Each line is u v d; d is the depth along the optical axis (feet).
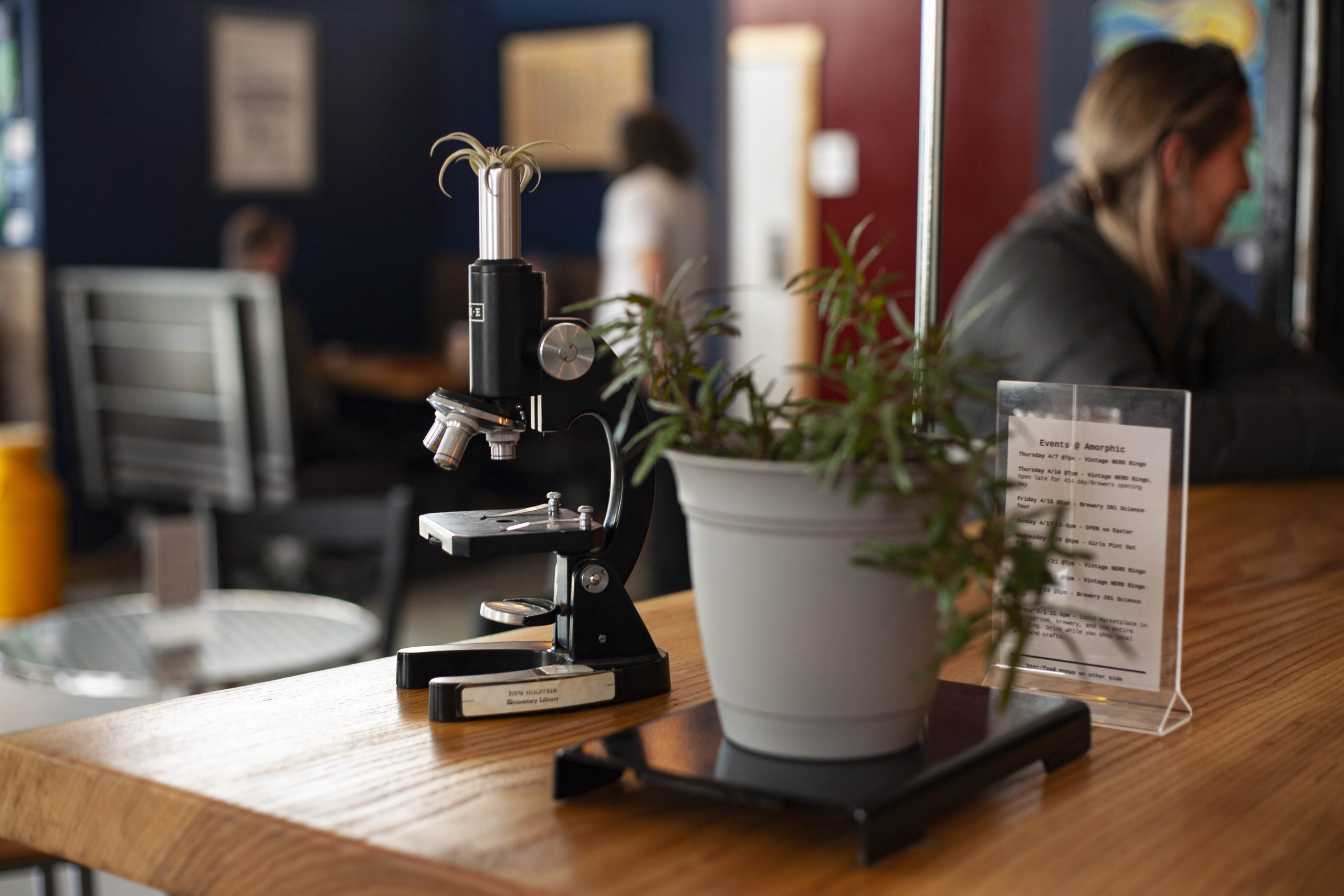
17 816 2.63
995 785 2.47
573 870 2.07
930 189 3.13
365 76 24.66
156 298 16.12
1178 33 20.49
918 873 2.07
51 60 19.81
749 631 2.31
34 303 19.84
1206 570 4.45
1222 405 6.36
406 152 25.50
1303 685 3.15
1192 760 2.62
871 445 2.17
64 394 20.03
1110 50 21.30
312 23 23.58
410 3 25.32
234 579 17.51
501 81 25.25
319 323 24.30
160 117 21.34
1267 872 2.09
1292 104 7.36
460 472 18.86
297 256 23.82
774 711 2.32
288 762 2.56
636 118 16.38
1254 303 19.62
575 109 24.36
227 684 7.73
